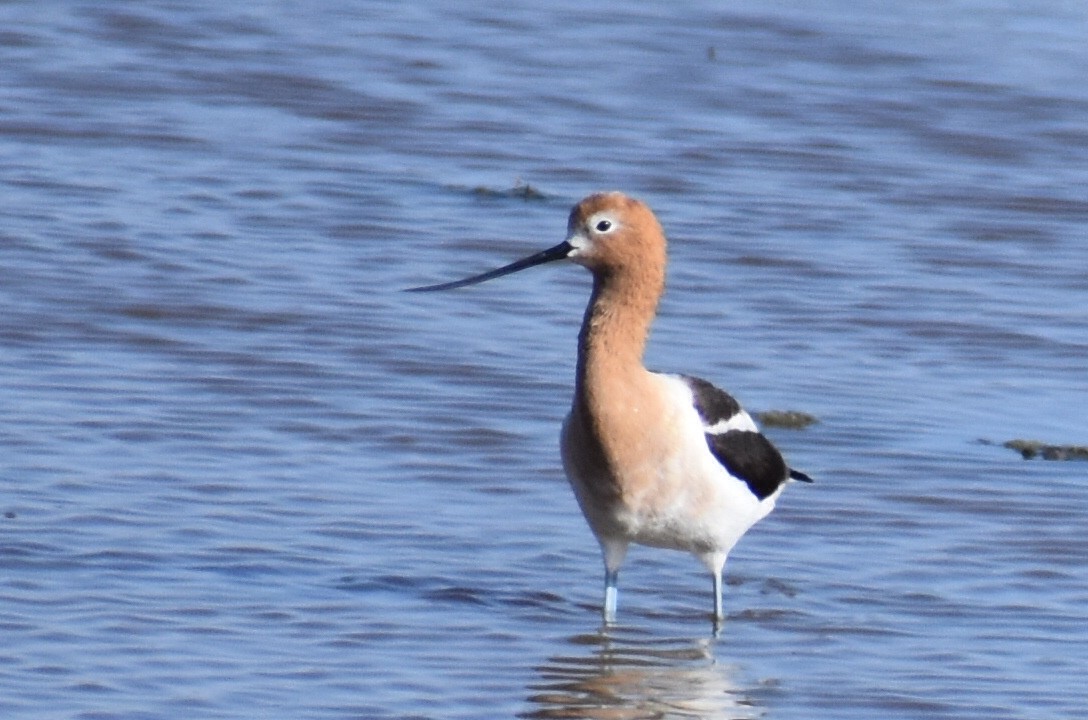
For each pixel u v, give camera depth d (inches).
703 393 421.7
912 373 614.9
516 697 382.9
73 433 523.5
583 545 473.7
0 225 697.6
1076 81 962.7
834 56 987.9
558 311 655.1
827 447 546.6
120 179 764.0
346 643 405.4
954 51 1002.1
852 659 410.9
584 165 820.0
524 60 963.3
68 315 618.5
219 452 518.0
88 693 370.6
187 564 442.9
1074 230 775.1
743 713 380.2
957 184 821.9
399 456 525.3
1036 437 562.3
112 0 1016.9
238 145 818.2
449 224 739.4
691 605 440.8
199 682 379.2
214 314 628.4
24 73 893.2
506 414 560.1
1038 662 411.5
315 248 703.7
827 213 776.9
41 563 436.8
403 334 621.0
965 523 497.4
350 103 884.0
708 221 758.5
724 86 936.3
